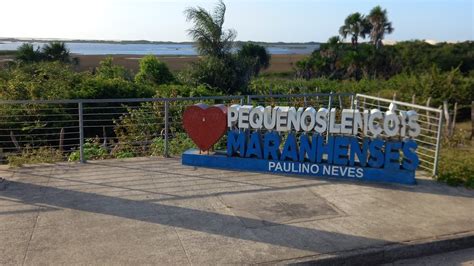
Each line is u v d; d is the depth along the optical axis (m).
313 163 7.43
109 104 17.12
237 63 22.66
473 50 49.09
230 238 5.06
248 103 8.91
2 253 4.59
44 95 17.16
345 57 43.41
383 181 7.21
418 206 6.18
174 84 23.06
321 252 4.76
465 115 20.36
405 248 4.93
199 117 7.85
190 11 22.05
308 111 7.32
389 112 7.08
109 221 5.45
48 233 5.08
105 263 4.45
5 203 5.96
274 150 7.57
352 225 5.48
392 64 43.25
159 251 4.72
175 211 5.82
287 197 6.43
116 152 10.10
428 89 21.08
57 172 7.41
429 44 51.25
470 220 5.71
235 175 7.42
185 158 7.96
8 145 13.01
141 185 6.81
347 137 7.27
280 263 4.52
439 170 7.64
